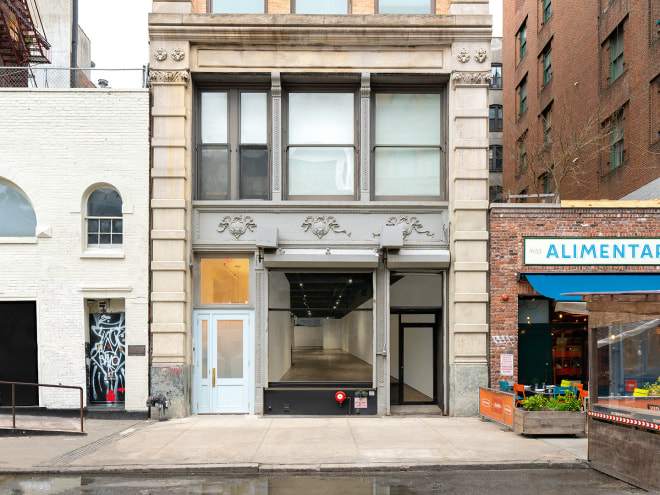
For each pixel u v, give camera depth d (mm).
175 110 12141
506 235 12312
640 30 17906
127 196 12078
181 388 11852
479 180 12359
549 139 20594
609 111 19875
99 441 9703
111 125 12141
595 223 12391
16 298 11875
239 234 12422
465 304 12211
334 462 8242
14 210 12281
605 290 11680
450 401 12203
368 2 12883
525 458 8422
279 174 12531
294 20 12242
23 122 12047
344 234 12508
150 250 12070
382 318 12438
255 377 12234
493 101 38219
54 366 11844
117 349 12266
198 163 12773
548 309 13477
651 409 7160
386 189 12945
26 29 16344
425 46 12539
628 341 7680
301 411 12203
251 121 12906
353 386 12328
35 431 10242
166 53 12203
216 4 12844
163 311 11914
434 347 12914
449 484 7477
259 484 7520
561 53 23953
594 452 8211
